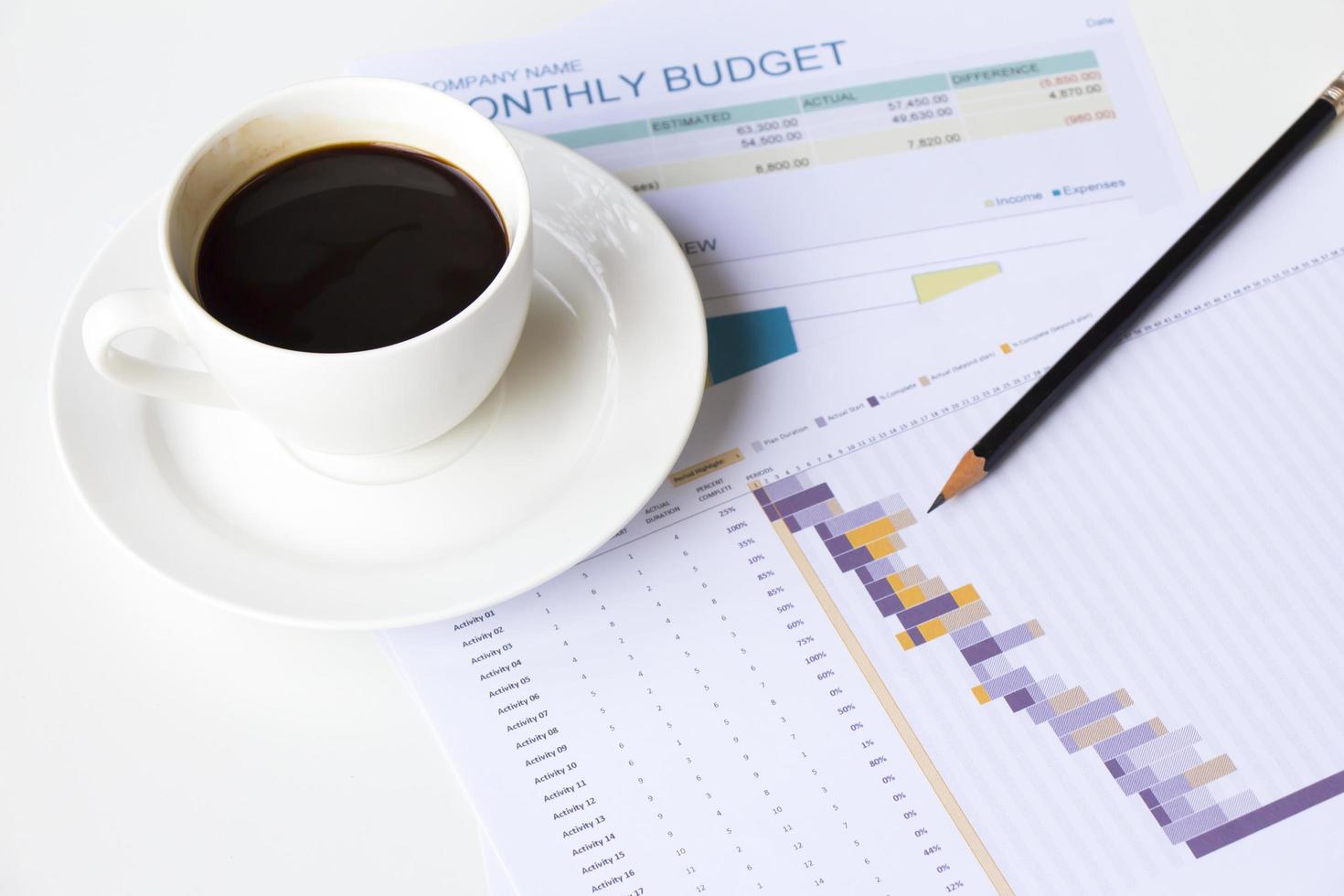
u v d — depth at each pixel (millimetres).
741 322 541
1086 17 628
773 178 582
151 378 426
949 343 531
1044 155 589
